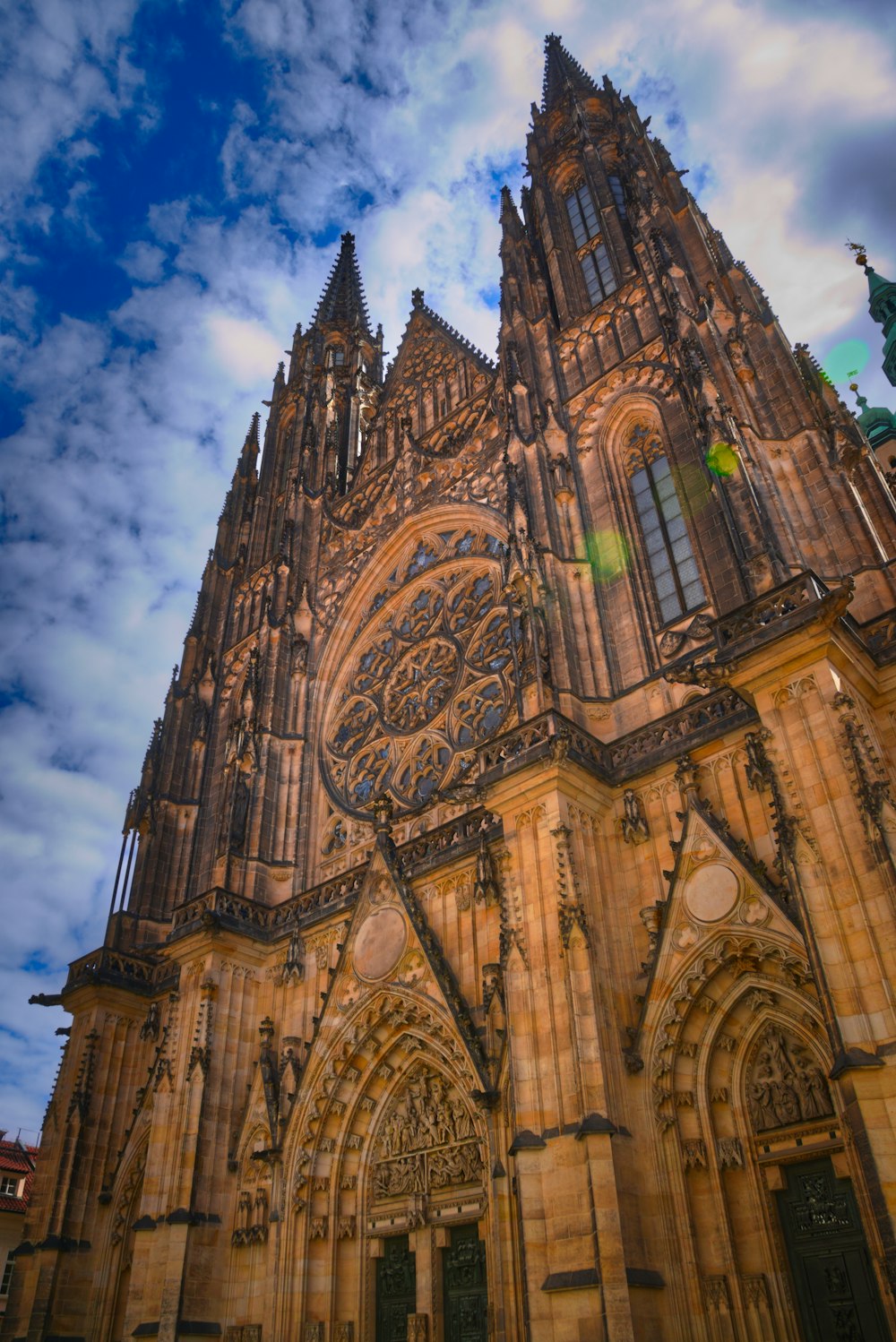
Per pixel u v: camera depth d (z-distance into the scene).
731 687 34.44
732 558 44.12
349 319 100.69
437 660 58.31
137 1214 51.75
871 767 30.12
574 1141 31.92
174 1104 47.69
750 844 35.84
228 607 78.31
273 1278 41.56
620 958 36.62
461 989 42.41
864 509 41.31
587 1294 29.42
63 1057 58.22
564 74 84.94
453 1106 41.91
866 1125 25.69
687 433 49.22
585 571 48.75
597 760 40.97
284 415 91.38
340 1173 43.81
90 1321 49.25
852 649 33.75
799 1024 32.81
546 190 73.88
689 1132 33.09
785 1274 30.12
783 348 47.97
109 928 60.91
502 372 64.69
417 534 65.81
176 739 70.50
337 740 61.41
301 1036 48.59
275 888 56.25
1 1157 93.75
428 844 48.12
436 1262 39.25
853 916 28.56
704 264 56.28
